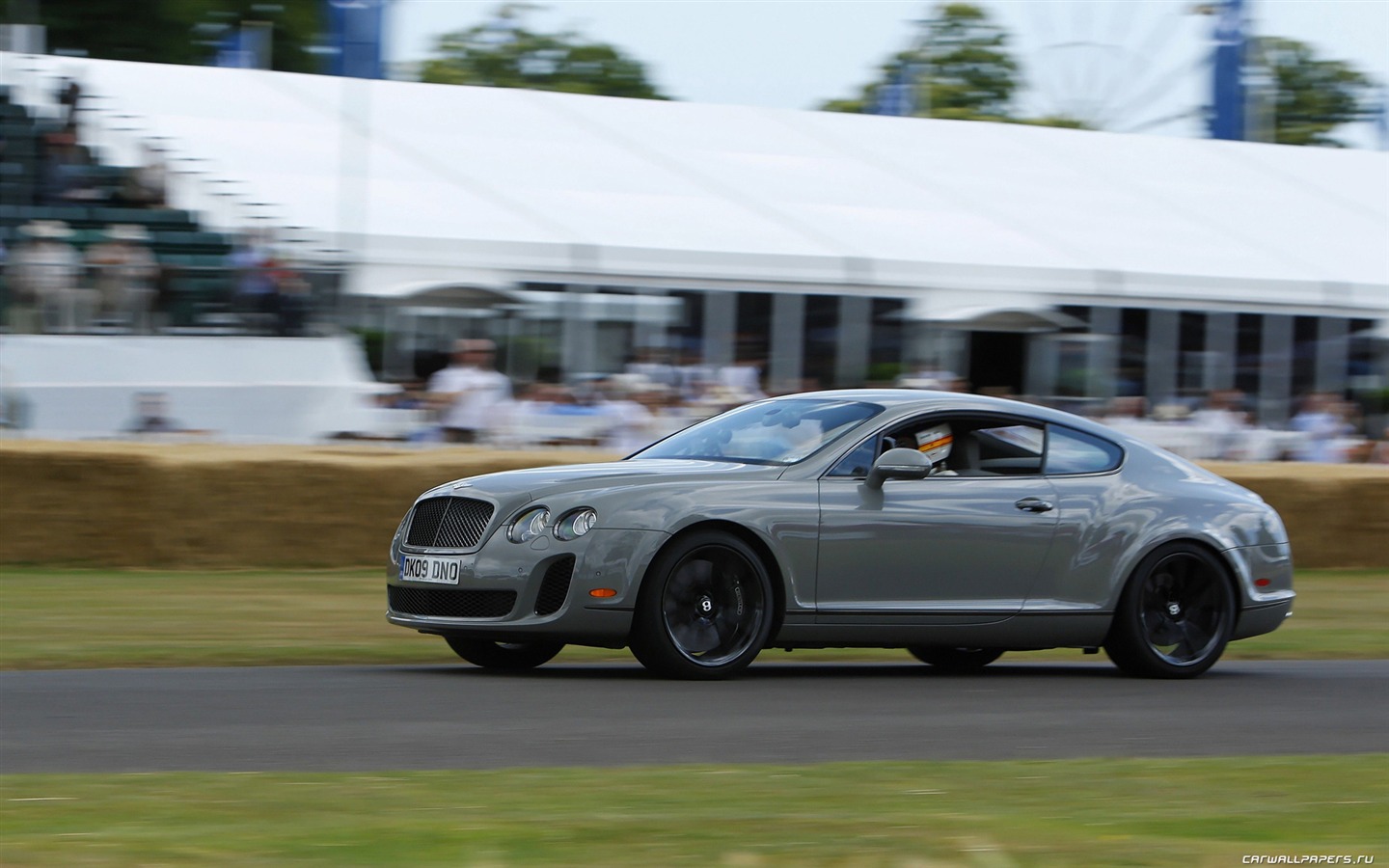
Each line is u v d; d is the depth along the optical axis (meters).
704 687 14.66
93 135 42.47
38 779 9.49
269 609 21.16
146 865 7.04
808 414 16.59
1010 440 16.66
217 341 35.78
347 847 7.50
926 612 15.70
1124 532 16.61
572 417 36.12
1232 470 31.83
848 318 41.94
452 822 8.24
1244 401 45.69
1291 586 17.64
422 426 35.75
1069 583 16.36
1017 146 54.00
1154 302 44.78
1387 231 52.66
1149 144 56.28
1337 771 10.59
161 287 36.31
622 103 51.34
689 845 7.67
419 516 15.62
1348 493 31.92
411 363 38.19
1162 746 12.23
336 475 26.45
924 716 13.47
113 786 9.27
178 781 9.46
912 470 15.43
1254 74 72.38
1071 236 46.81
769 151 49.53
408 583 15.30
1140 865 7.38
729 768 10.30
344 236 37.84
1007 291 43.31
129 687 14.25
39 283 35.09
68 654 16.36
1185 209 51.09
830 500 15.41
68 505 25.20
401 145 45.06
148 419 34.47
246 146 43.09
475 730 11.96
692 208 43.94
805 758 11.20
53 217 38.97
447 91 49.31
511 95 49.97
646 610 14.59
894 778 10.00
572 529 14.60
